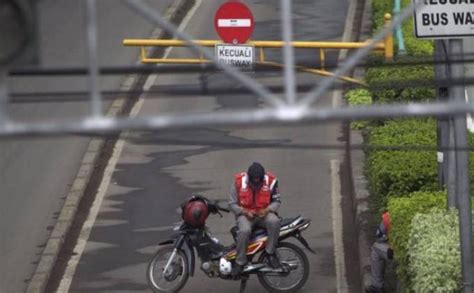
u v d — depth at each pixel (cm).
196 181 6456
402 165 5566
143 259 5519
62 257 5584
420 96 6875
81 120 2112
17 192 6306
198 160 6738
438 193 5075
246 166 6650
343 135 7006
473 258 4116
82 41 7912
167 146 6925
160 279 5009
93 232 5850
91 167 6600
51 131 2083
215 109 7444
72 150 6819
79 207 6156
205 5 9875
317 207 6069
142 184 6438
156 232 5819
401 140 5909
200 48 2211
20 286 5250
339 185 6338
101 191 6362
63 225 5841
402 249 4562
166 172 6581
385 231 4819
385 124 6325
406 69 6812
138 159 6775
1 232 5844
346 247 5559
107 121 2092
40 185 6378
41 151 6831
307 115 2098
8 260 5522
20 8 2059
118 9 9575
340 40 8725
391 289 4919
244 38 5475
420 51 7219
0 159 6756
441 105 2128
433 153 5669
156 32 8906
